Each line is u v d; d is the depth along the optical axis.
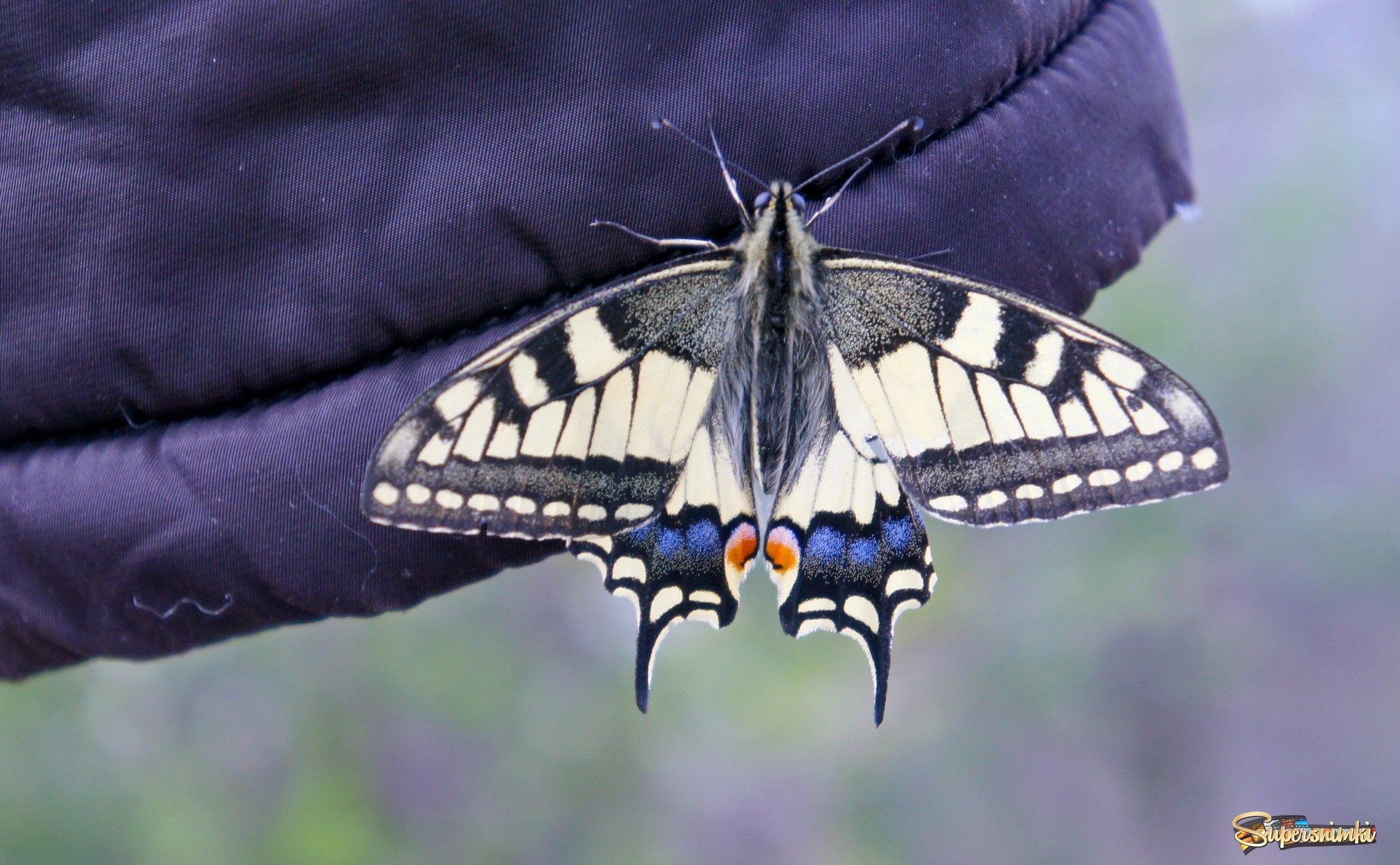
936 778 1.38
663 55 0.56
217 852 1.17
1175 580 1.33
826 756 1.47
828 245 0.56
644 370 0.56
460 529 0.55
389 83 0.56
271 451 0.56
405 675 1.30
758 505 0.57
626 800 1.36
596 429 0.56
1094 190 0.57
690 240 0.56
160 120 0.56
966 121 0.56
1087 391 0.56
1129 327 1.27
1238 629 1.34
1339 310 1.29
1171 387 0.56
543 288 0.56
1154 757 1.34
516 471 0.56
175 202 0.56
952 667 1.40
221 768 1.24
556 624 1.40
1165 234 1.32
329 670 1.30
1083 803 1.34
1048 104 0.57
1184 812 1.33
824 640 1.39
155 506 0.56
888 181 0.56
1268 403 1.32
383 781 1.29
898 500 0.58
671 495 0.57
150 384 0.57
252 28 0.56
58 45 0.56
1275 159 1.31
